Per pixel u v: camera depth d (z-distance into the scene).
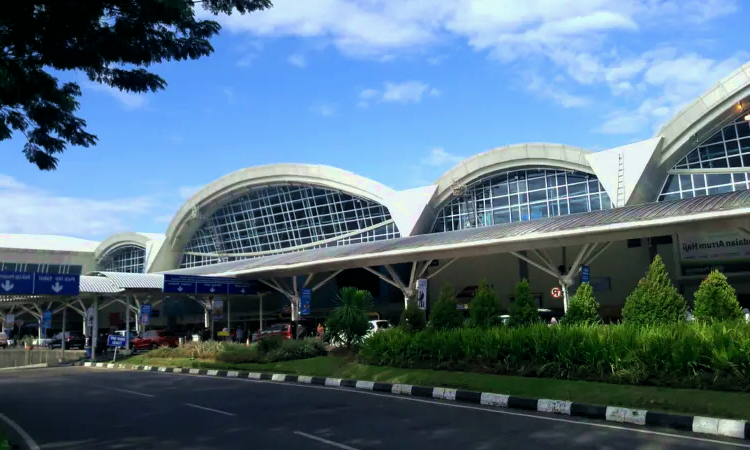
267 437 9.08
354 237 54.00
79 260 77.50
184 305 64.44
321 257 34.09
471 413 11.20
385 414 11.20
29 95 9.54
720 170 35.12
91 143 11.15
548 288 37.69
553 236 24.28
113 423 10.84
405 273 48.00
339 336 21.75
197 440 9.00
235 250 63.91
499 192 44.84
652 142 36.78
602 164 38.34
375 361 18.41
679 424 9.38
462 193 46.22
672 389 11.09
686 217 21.03
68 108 10.40
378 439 8.79
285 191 58.56
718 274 14.45
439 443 8.42
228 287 37.78
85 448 8.73
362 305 22.33
